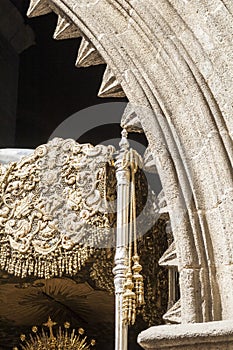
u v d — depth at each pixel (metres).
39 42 32.66
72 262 17.97
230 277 13.70
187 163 14.81
